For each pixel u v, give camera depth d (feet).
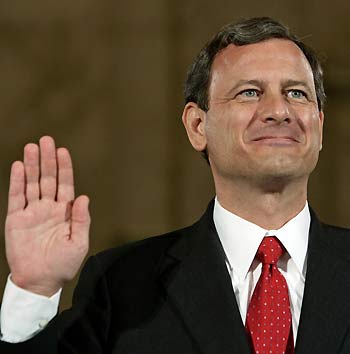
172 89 70.13
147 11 70.28
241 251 23.79
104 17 70.54
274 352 22.31
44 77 70.54
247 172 23.22
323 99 25.54
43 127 70.49
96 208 70.23
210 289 23.32
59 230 22.24
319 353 22.06
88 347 23.02
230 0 69.15
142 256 24.71
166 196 69.92
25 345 21.58
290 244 23.59
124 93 70.49
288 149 22.97
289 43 24.25
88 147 70.49
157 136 70.18
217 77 24.36
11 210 22.21
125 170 70.38
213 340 22.50
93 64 70.54
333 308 22.72
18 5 70.33
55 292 22.13
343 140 69.46
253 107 23.41
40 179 22.35
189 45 69.77
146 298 23.53
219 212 24.48
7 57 70.33
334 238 24.53
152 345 22.66
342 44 69.00
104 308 23.59
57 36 70.54
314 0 68.80
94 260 25.13
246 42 24.17
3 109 70.28
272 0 68.85
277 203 23.61
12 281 22.03
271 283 23.04
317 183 69.46
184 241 24.95
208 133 24.53
